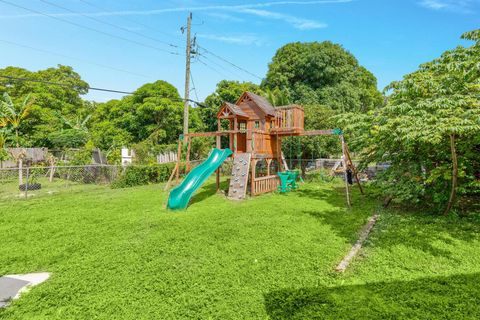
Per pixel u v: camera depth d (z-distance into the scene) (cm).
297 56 2573
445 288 360
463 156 686
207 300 341
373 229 618
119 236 589
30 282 396
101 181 1427
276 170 1505
